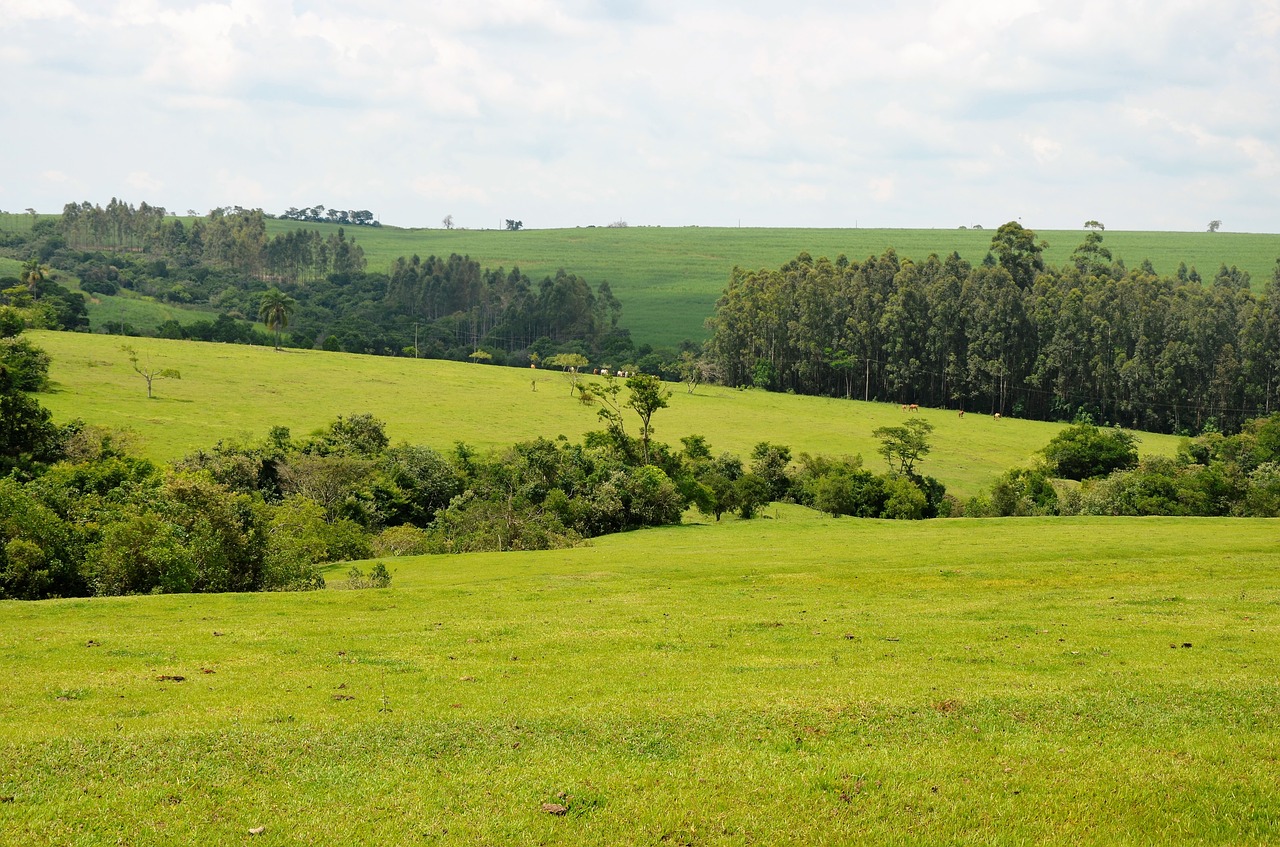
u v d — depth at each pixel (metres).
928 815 12.66
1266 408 156.50
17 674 20.84
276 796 13.23
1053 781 13.66
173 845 11.75
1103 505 82.19
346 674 20.80
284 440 89.94
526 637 25.23
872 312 191.00
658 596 33.72
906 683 18.91
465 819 12.49
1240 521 59.44
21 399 70.19
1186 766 14.07
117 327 190.12
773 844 11.98
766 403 169.25
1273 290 174.00
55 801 12.89
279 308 179.25
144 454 84.19
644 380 101.56
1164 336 162.12
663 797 13.16
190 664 22.05
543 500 76.94
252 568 40.28
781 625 26.48
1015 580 36.12
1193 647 22.38
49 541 39.62
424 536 66.62
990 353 176.50
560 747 15.17
